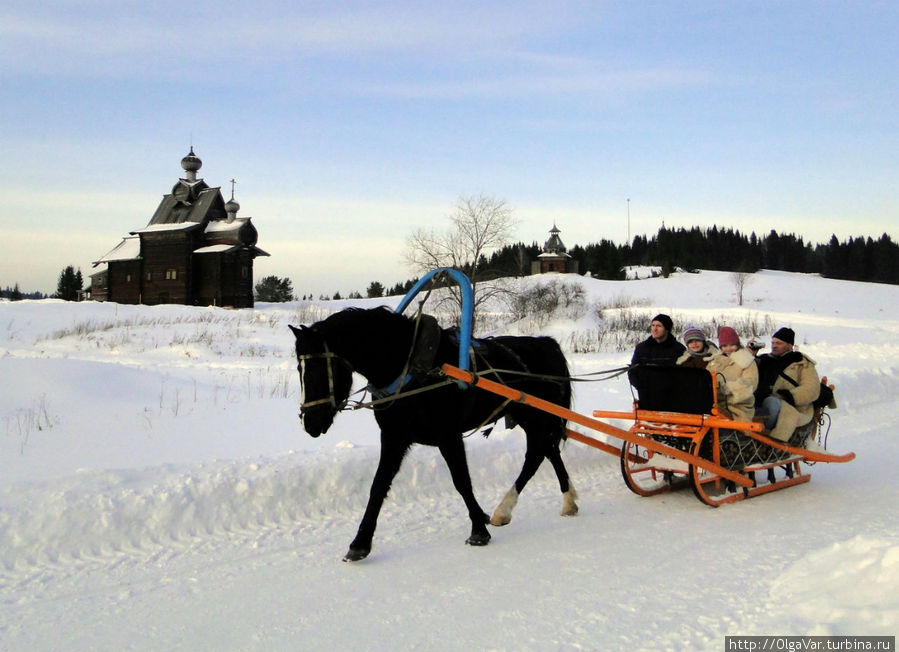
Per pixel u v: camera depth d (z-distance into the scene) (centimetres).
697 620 429
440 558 565
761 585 482
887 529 602
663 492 770
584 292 4650
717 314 4197
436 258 4147
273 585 507
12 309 3612
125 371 1362
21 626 442
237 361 2169
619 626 427
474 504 603
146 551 572
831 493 740
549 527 648
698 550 570
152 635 431
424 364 585
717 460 707
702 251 11394
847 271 10475
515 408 695
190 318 3612
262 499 660
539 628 430
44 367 1259
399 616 454
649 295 6612
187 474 670
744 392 706
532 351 728
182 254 5291
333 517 670
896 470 832
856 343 2672
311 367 546
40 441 862
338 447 803
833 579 445
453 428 608
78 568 535
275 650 411
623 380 1591
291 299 7525
